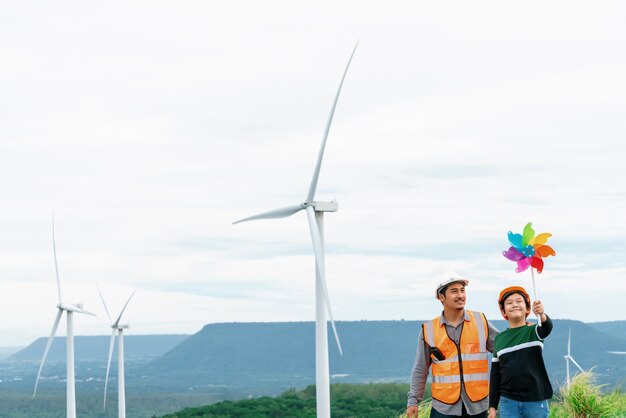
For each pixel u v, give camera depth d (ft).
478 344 30.40
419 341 31.19
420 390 31.30
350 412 196.75
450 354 30.32
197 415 294.05
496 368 29.91
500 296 30.35
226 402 292.61
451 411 30.07
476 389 30.09
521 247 29.76
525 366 29.27
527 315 30.17
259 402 287.07
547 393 29.43
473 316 30.83
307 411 272.31
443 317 30.81
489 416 29.73
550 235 29.58
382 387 218.59
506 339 29.76
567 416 52.13
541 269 29.66
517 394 29.35
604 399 53.93
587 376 55.72
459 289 30.40
